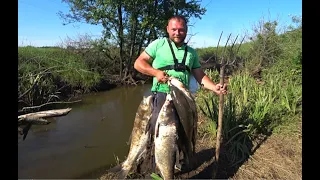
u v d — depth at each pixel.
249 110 5.44
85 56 14.60
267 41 11.57
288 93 6.15
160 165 3.07
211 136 5.00
